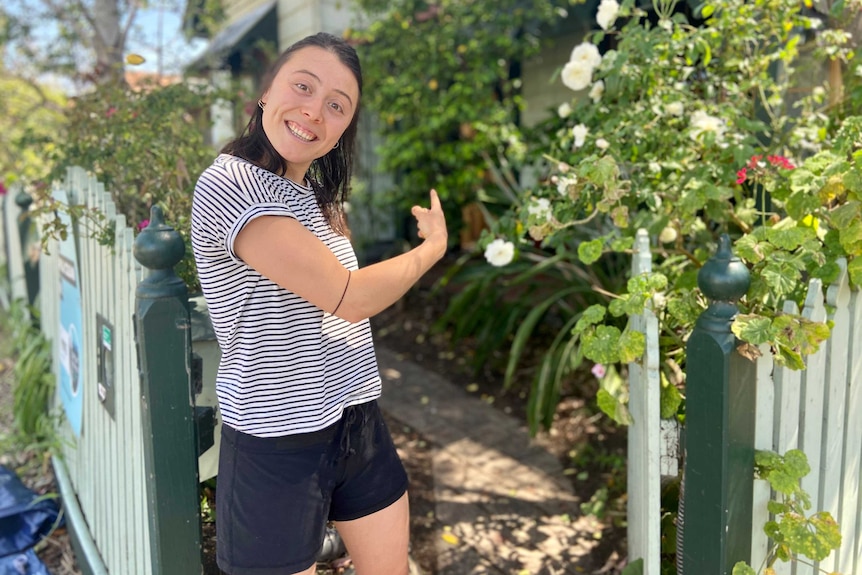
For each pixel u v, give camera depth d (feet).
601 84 8.52
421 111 17.79
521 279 13.37
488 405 13.64
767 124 9.93
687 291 6.39
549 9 16.07
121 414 6.56
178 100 10.30
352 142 5.42
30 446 10.91
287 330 4.42
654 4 8.47
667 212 7.67
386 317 19.61
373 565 5.33
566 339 12.35
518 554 8.79
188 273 6.37
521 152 15.98
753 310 5.54
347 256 5.07
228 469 4.66
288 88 4.52
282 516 4.54
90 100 9.95
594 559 8.63
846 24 8.39
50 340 11.69
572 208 7.58
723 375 4.37
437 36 17.62
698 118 7.83
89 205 7.67
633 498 7.07
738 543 4.77
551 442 11.90
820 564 5.82
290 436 4.48
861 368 5.89
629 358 5.44
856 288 5.63
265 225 4.12
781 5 8.31
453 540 9.11
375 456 5.20
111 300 6.70
